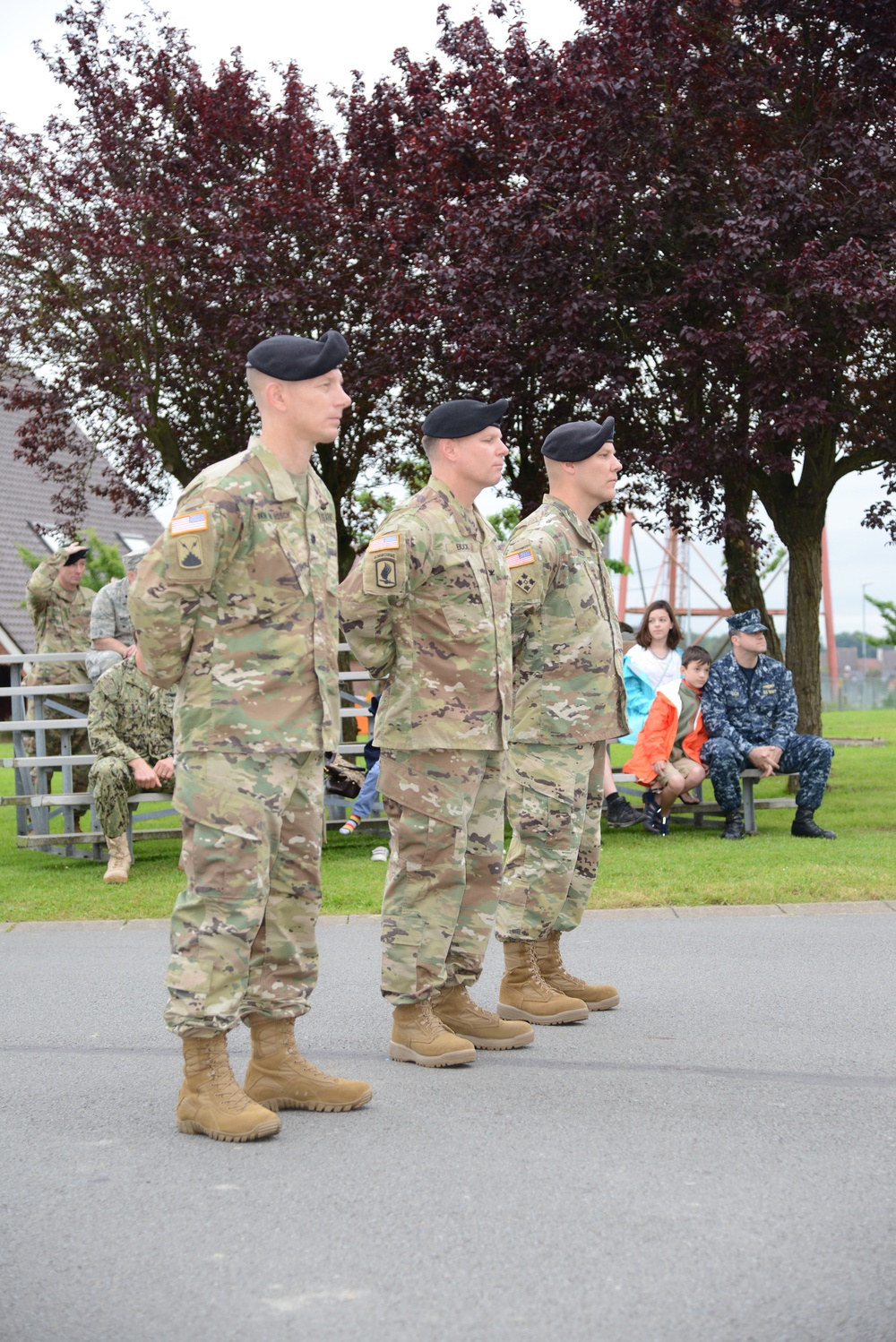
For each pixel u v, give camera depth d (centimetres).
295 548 458
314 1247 356
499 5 1800
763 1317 312
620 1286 329
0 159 2094
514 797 593
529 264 1370
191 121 2111
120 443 2150
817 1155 421
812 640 1633
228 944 446
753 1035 566
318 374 464
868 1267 338
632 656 1202
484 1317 314
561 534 591
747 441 1366
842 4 1402
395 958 532
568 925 618
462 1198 388
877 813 1283
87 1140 450
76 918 883
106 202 2044
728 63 1455
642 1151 426
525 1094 491
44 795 1123
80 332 2058
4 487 4047
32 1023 614
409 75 1859
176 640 445
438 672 522
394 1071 525
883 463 1636
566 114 1433
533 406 1611
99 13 2125
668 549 3003
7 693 1124
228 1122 445
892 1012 598
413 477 2353
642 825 1239
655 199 1395
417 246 1670
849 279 1298
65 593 1252
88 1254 356
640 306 1375
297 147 2030
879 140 1453
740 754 1120
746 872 945
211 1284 336
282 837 469
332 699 471
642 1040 562
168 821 1424
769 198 1330
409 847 528
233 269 1936
